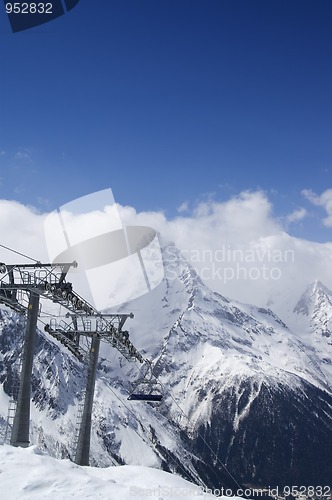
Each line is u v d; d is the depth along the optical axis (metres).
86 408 44.69
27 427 32.44
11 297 33.56
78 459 43.59
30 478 22.23
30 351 33.34
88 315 41.66
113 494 22.52
